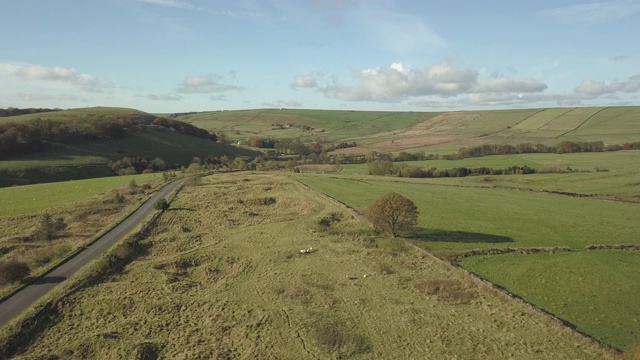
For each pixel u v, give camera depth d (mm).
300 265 49000
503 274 44250
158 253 53312
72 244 56000
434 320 35312
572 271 44594
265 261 50531
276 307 38406
